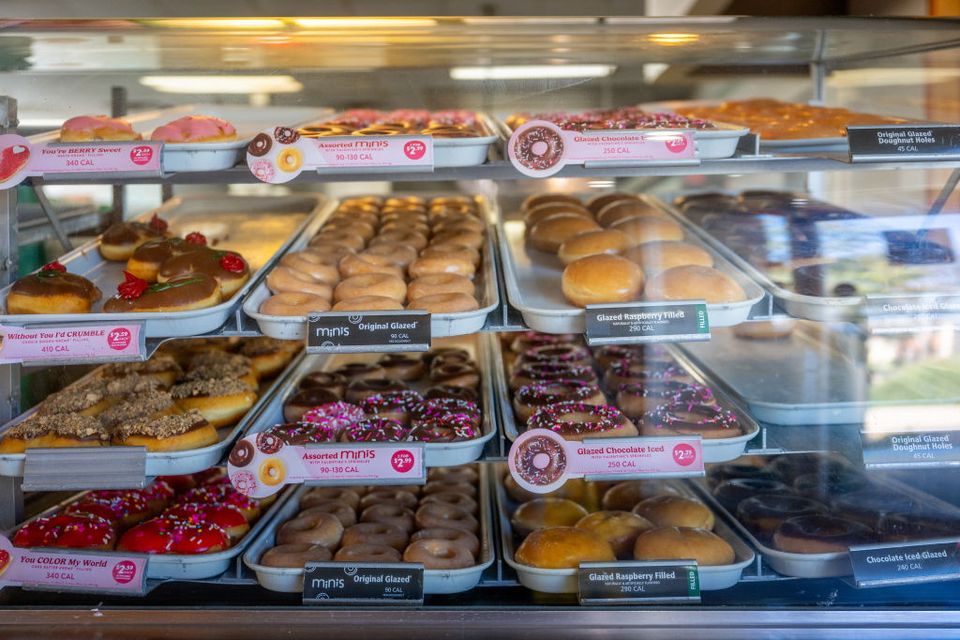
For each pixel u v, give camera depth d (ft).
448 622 5.00
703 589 5.23
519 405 6.13
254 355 7.20
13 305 5.31
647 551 5.31
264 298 5.87
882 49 6.25
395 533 5.81
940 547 5.17
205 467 5.38
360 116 6.23
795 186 7.91
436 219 8.03
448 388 6.74
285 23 4.93
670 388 6.09
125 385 6.20
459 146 5.23
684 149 5.10
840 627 4.92
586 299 5.51
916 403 5.38
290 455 5.29
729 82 7.08
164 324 5.31
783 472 6.10
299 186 8.90
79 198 6.54
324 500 6.31
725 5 8.56
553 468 5.31
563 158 5.10
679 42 5.56
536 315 5.37
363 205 8.72
